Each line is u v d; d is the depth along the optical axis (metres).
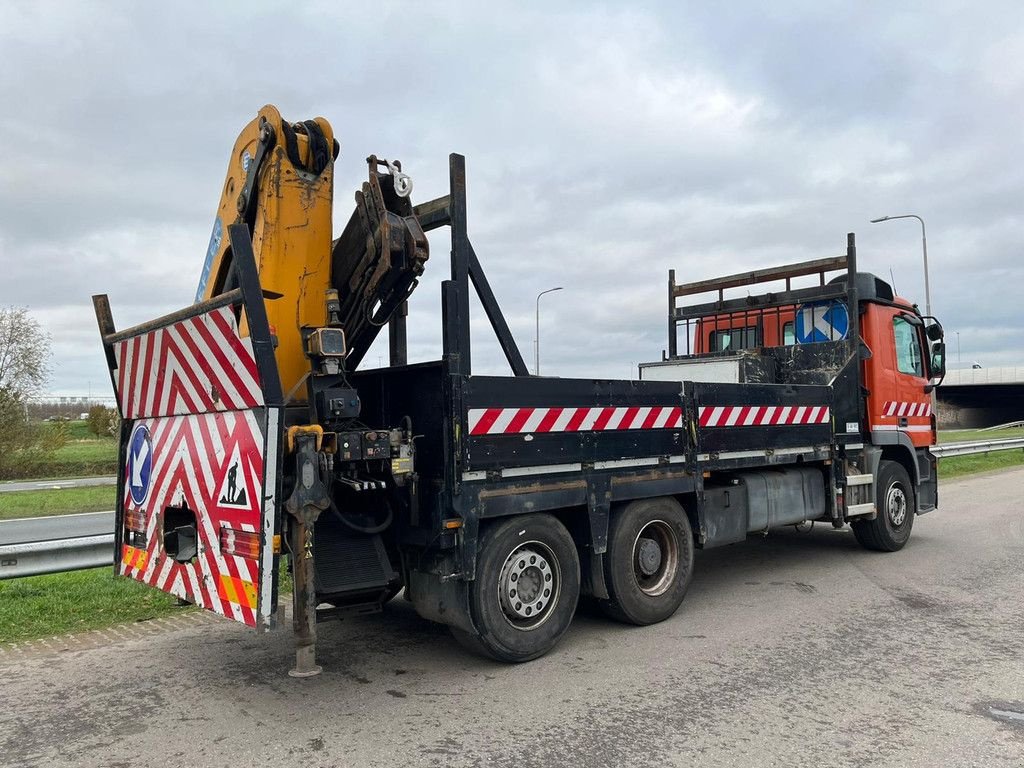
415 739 3.90
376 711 4.28
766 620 6.04
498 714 4.21
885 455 9.07
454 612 4.96
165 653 5.36
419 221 5.52
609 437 5.69
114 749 3.81
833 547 9.18
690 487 6.28
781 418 7.26
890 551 8.78
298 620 4.29
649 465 5.98
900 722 4.01
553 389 5.34
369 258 5.06
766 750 3.70
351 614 4.91
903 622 5.90
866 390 8.44
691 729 3.97
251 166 5.13
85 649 5.45
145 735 3.98
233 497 4.38
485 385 4.96
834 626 5.83
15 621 6.03
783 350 8.70
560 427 5.37
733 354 9.04
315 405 4.75
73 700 4.47
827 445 7.80
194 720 4.17
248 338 4.13
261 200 5.05
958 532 10.03
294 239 5.07
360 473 4.90
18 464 24.33
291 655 5.31
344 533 4.87
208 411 4.64
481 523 5.04
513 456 5.08
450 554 4.88
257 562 4.14
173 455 5.04
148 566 5.31
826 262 8.47
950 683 4.57
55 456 26.19
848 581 7.34
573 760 3.63
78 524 13.44
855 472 8.21
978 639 5.45
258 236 5.04
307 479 4.28
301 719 4.18
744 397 6.88
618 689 4.58
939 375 9.52
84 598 6.67
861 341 8.34
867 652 5.18
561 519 5.72
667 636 5.67
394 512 5.18
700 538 6.45
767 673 4.80
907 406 9.05
